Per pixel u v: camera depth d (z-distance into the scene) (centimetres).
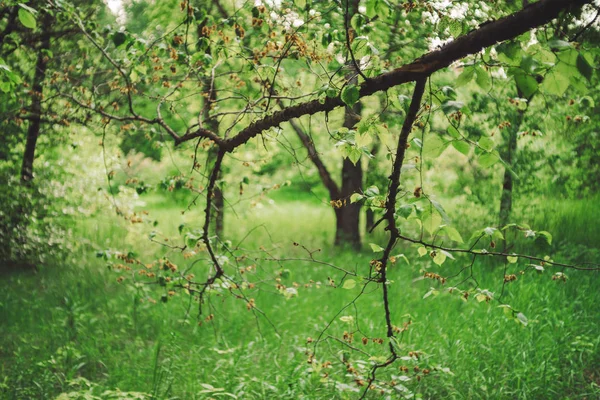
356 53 284
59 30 866
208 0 735
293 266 1065
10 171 1051
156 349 629
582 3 194
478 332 702
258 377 621
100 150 1084
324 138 1234
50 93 771
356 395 569
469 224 1078
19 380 610
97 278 984
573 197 1218
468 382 598
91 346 700
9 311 809
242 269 516
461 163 1080
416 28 548
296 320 782
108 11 965
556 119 934
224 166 1034
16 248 1026
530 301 786
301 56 405
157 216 1755
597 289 848
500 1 400
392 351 367
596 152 1078
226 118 743
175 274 545
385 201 304
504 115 897
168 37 456
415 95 252
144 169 1175
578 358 657
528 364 625
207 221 453
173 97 591
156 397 566
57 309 809
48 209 1058
